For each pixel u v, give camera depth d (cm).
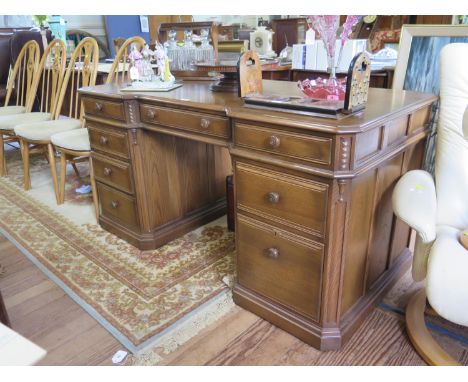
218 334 140
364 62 112
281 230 127
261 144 121
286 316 138
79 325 146
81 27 493
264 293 144
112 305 156
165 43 212
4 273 179
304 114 113
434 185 137
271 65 213
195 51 206
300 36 278
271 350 132
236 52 218
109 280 171
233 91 160
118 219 204
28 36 337
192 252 190
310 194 115
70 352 134
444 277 108
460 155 133
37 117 281
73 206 246
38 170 311
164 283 168
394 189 133
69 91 325
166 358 130
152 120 164
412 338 131
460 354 128
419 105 132
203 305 154
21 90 333
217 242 199
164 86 172
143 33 546
